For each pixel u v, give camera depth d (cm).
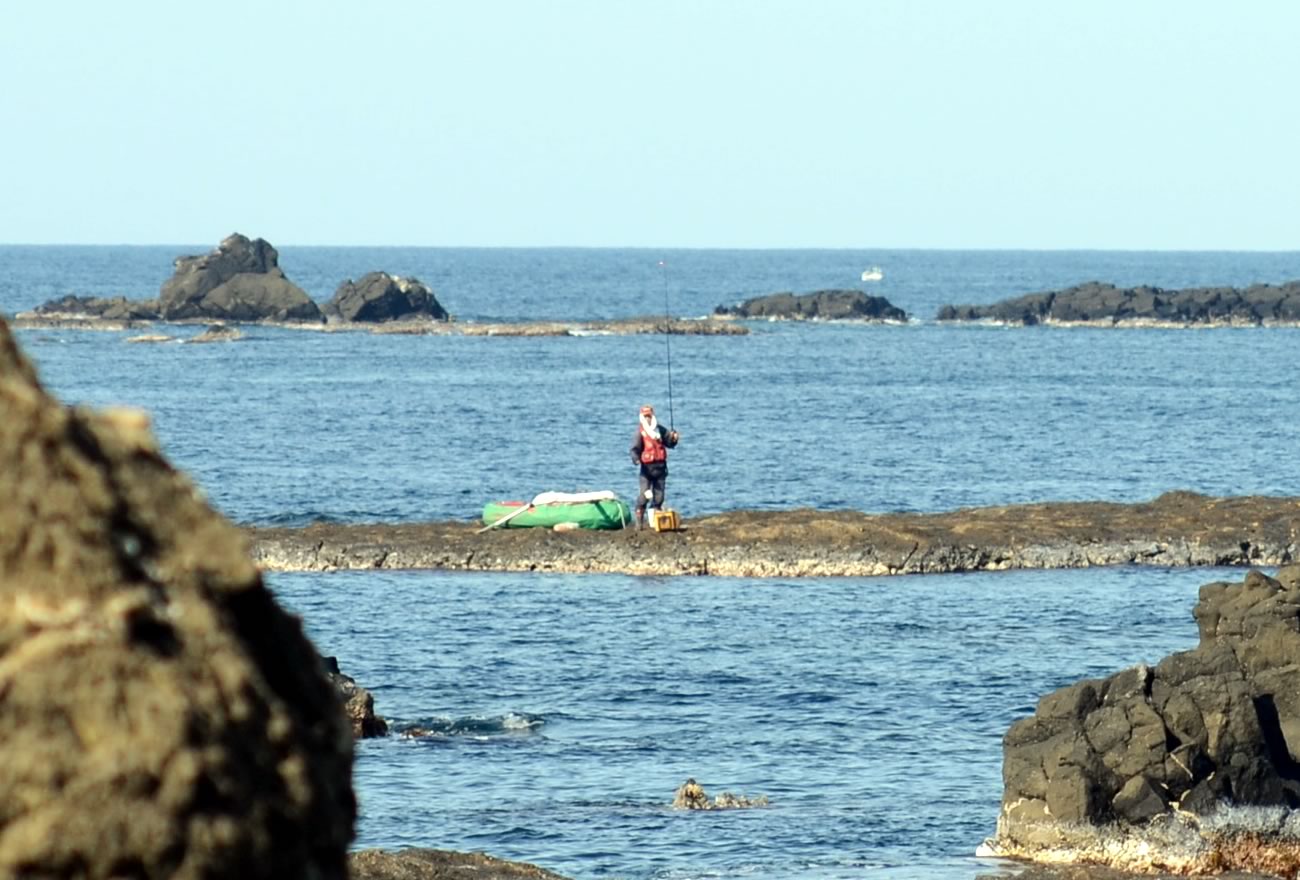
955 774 9288
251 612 2233
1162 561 15938
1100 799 7819
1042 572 15588
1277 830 7781
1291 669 8231
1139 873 7512
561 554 15725
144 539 2164
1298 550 15988
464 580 15162
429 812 8406
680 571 15538
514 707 10806
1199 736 7894
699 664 12031
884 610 13900
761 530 16038
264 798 2100
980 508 17388
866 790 8956
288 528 16400
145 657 2059
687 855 7762
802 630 13150
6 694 2006
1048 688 11400
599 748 9825
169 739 2023
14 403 2131
